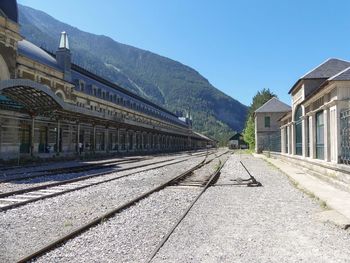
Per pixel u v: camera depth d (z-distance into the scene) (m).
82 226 8.16
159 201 12.34
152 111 105.00
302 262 6.16
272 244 7.21
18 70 39.59
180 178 20.06
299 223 9.12
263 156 57.00
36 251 6.37
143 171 25.22
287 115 35.72
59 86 48.69
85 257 6.27
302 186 16.28
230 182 18.64
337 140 17.00
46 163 30.97
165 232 8.05
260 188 16.23
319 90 19.39
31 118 33.94
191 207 11.23
